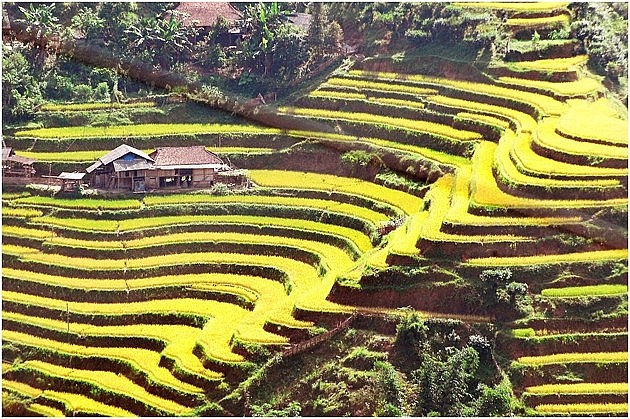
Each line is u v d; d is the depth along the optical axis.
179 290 83.75
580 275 75.75
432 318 73.94
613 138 86.62
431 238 77.19
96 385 73.12
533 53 108.00
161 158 101.56
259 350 71.94
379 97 109.50
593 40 107.12
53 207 96.94
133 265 87.75
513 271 75.50
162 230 92.94
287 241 89.50
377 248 82.44
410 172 95.94
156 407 69.88
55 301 84.31
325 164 103.25
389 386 69.19
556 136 89.12
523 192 82.06
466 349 70.94
